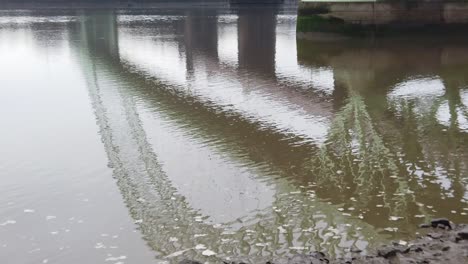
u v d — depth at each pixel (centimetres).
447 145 1122
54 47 3309
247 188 887
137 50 3197
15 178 957
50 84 1953
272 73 2241
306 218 752
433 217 747
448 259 581
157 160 1054
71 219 773
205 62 2639
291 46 3331
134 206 818
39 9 9781
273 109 1515
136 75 2198
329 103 1586
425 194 841
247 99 1666
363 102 1580
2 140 1213
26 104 1602
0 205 830
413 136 1197
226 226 733
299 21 3650
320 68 2355
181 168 1005
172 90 1842
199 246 671
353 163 1016
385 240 669
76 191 892
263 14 7494
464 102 1555
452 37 3428
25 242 698
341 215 762
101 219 770
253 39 3859
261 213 778
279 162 1033
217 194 861
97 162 1048
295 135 1231
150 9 9525
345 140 1180
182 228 730
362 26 3444
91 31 4659
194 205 816
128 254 657
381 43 3309
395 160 1024
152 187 901
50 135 1256
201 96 1731
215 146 1149
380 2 3391
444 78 1988
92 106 1576
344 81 1972
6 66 2409
